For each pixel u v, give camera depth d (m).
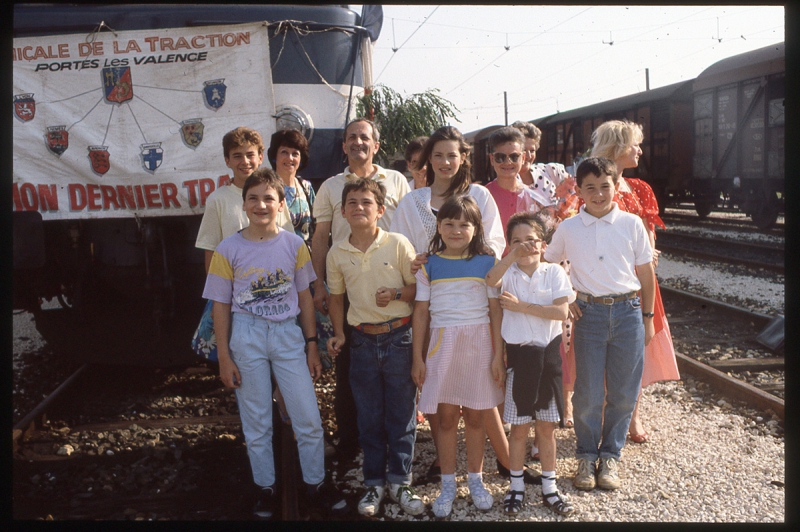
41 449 4.21
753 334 6.50
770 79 14.59
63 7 4.80
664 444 4.06
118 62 4.72
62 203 4.77
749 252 11.88
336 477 3.83
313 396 3.53
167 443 4.32
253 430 3.46
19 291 5.20
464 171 3.76
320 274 4.05
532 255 3.42
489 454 4.09
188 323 5.33
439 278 3.46
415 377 3.48
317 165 5.17
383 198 3.55
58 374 5.88
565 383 4.16
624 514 3.29
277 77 5.04
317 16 5.08
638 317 3.65
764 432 4.16
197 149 4.80
